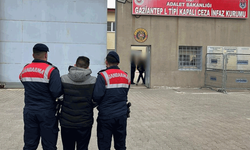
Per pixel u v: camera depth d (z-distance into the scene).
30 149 3.26
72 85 3.25
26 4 11.47
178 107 8.30
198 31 12.80
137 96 10.34
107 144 3.41
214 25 12.88
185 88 12.85
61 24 11.76
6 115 6.80
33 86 3.22
